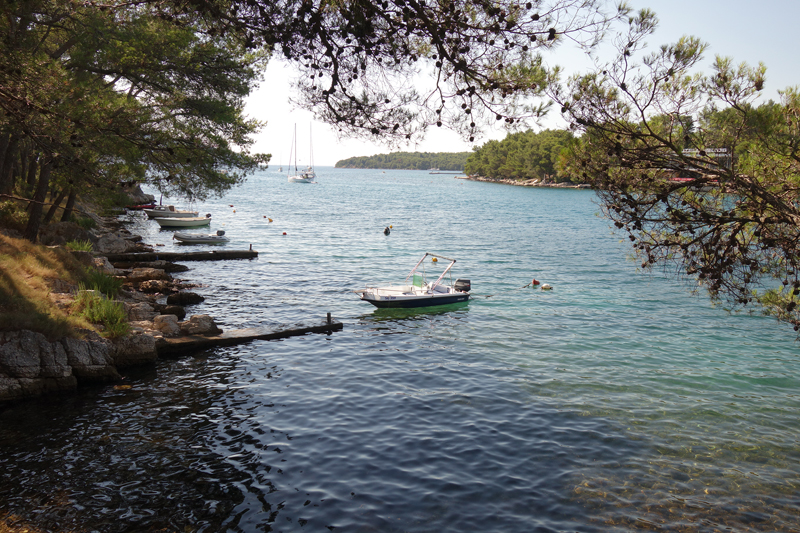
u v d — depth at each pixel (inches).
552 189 6343.5
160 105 641.0
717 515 345.4
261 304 901.2
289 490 362.9
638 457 418.6
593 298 1000.9
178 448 417.1
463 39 277.0
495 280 1167.0
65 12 544.1
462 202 3870.6
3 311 543.5
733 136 255.0
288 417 478.6
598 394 545.0
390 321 820.0
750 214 270.2
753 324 828.6
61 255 831.7
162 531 315.0
